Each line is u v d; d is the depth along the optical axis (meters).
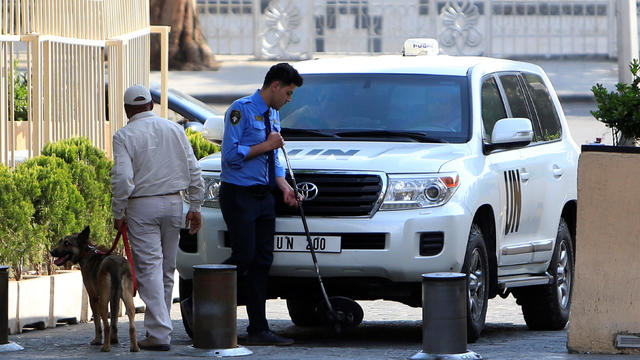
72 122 41.47
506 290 32.81
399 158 27.98
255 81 105.12
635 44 52.38
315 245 27.39
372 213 27.33
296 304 33.59
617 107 26.56
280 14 110.19
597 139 28.53
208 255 28.27
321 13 111.06
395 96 31.00
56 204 33.53
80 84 42.03
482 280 29.23
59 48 40.53
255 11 110.31
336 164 27.67
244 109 27.27
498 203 29.80
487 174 29.33
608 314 26.28
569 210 35.22
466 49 109.44
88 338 30.17
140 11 48.25
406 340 30.75
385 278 27.58
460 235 27.64
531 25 110.19
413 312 37.53
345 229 27.27
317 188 27.50
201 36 108.25
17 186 32.47
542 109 34.69
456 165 28.25
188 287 29.58
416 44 35.50
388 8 110.19
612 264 26.23
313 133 30.39
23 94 54.91
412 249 27.22
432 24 109.75
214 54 111.19
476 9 109.06
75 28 42.09
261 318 27.70
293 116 31.00
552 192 33.16
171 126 27.19
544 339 30.66
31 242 32.28
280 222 27.67
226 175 27.23
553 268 33.38
